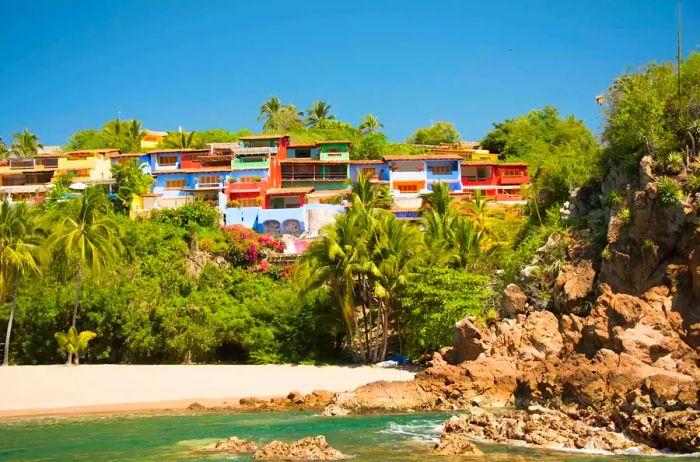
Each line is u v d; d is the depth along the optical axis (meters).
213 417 30.33
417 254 49.41
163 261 57.53
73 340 45.59
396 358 48.97
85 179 90.44
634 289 32.84
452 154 95.25
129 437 24.89
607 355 28.67
